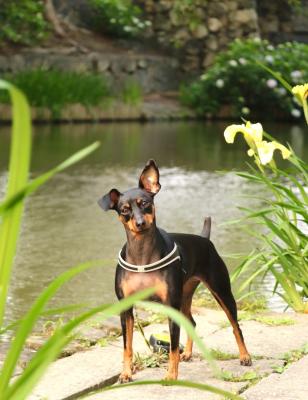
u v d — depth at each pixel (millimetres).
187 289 4582
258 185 12281
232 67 22969
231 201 10812
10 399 2139
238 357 4719
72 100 21438
